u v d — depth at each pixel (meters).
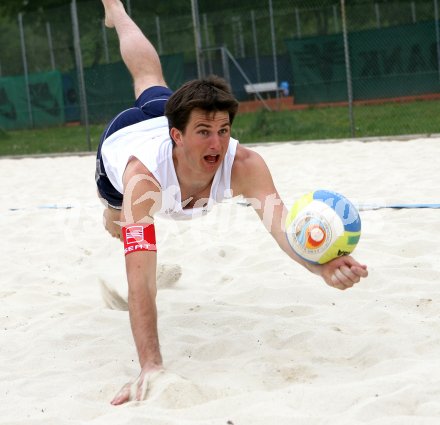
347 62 26.45
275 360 6.93
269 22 42.44
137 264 6.48
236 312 8.48
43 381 6.78
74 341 7.92
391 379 6.02
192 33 38.53
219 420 5.52
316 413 5.63
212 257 11.01
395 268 9.51
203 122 6.29
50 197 18.36
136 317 6.39
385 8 41.06
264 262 10.41
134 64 9.59
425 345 6.93
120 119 8.30
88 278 10.54
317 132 30.08
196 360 7.16
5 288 10.19
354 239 6.21
